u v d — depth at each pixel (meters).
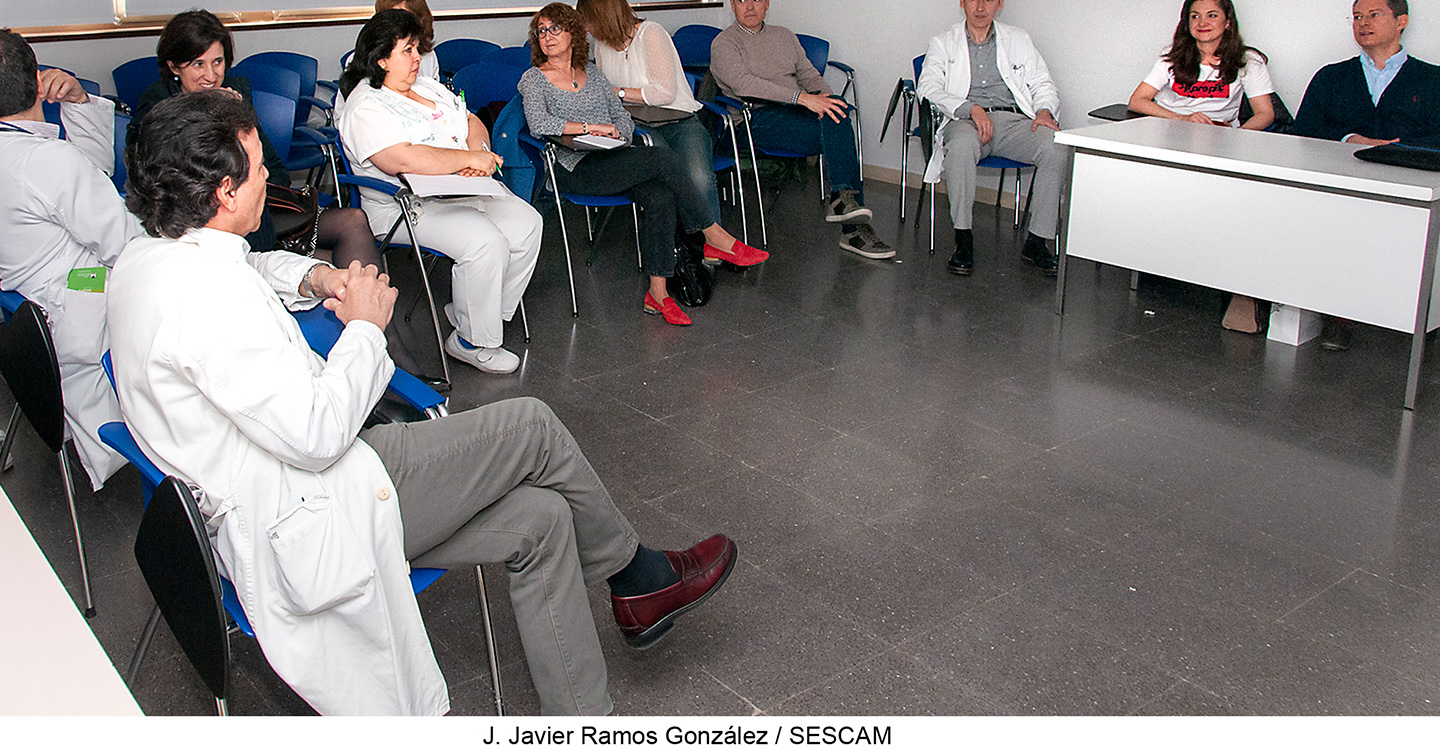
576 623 1.86
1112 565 2.42
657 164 3.95
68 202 2.49
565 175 4.02
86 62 5.01
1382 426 3.07
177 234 1.60
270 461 1.57
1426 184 2.99
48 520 2.66
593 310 4.11
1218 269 3.58
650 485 2.80
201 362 1.48
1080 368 3.51
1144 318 3.95
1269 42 4.56
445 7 5.87
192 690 2.06
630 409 3.25
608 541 1.96
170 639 2.21
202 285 1.52
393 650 1.65
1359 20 4.00
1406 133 4.01
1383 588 2.33
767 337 3.81
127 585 2.39
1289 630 2.19
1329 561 2.43
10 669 1.05
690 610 2.13
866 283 4.37
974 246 4.86
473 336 3.48
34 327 1.91
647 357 3.65
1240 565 2.42
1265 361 3.54
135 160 1.58
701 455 2.96
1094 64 5.09
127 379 1.55
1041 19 5.25
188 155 1.55
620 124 4.29
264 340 1.53
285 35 5.43
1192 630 2.20
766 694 2.03
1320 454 2.91
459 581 2.41
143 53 5.16
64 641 1.09
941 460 2.91
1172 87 4.52
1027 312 4.02
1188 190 3.56
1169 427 3.08
